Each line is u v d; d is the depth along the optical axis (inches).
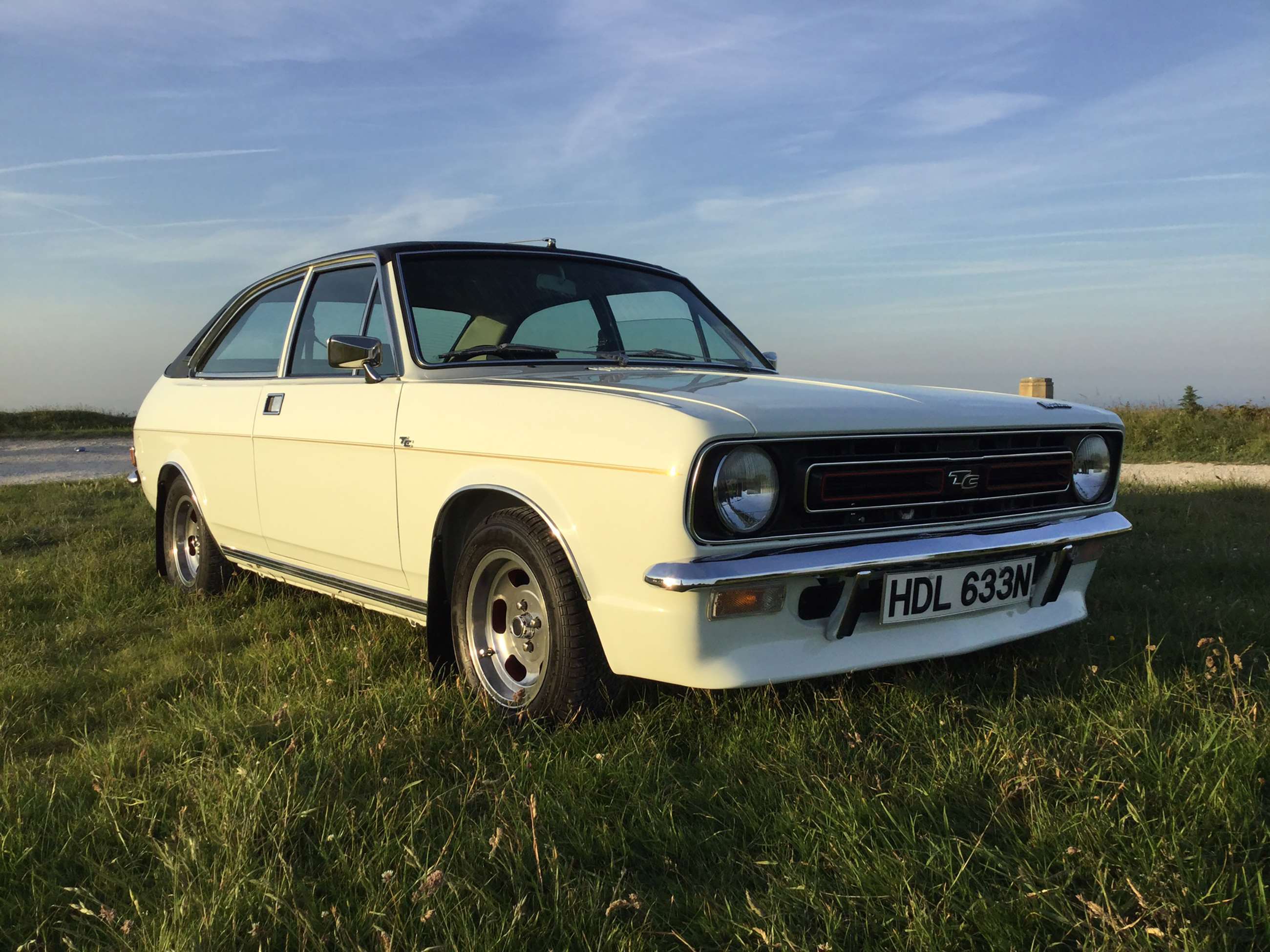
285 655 136.2
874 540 101.2
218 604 176.2
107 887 76.9
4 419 866.8
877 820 81.7
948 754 93.0
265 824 82.4
